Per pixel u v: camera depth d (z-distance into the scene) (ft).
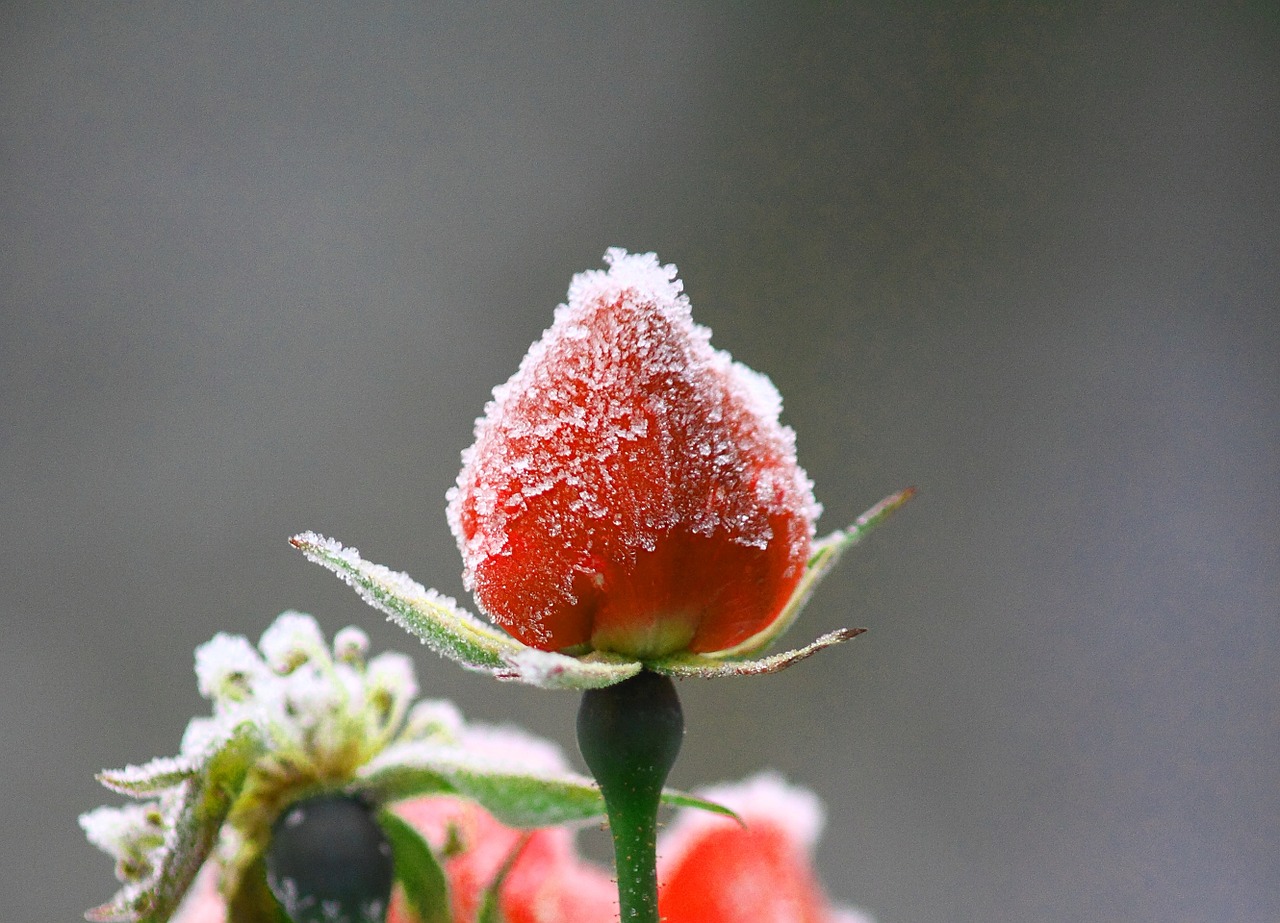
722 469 1.19
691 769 3.28
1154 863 3.49
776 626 1.22
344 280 3.93
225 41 4.11
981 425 3.98
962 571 3.81
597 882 1.32
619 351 1.19
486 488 1.20
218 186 3.97
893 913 3.33
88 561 3.55
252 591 3.58
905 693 3.62
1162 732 3.66
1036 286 4.11
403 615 1.20
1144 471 3.92
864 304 4.11
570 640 1.20
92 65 4.01
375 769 1.24
